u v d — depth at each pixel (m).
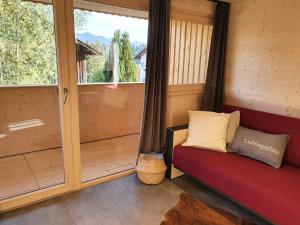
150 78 2.49
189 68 3.00
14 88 2.77
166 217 2.01
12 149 2.96
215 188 2.10
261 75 2.75
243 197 1.87
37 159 2.95
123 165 2.89
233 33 2.98
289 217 1.59
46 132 3.15
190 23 2.83
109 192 2.36
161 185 2.52
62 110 2.15
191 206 2.17
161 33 2.44
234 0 2.90
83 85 3.31
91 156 3.14
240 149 2.31
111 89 3.62
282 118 2.34
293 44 2.42
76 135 2.28
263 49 2.69
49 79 2.16
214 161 2.16
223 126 2.49
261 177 1.89
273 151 2.12
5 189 2.28
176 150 2.49
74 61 2.12
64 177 2.37
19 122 2.92
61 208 2.09
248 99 2.93
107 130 3.78
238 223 1.96
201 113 2.63
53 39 2.03
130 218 1.98
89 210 2.07
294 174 1.96
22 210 2.05
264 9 2.62
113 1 2.20
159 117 2.64
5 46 2.08
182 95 3.02
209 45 3.08
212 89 3.09
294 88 2.47
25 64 2.15
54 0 1.91
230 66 3.08
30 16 2.01
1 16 2.00
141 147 2.66
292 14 2.39
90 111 3.52
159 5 2.36
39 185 2.36
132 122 4.04
